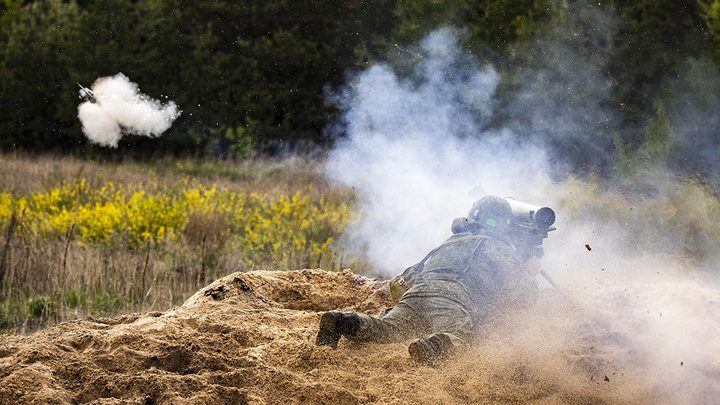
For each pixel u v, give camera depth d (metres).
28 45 35.72
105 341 7.67
